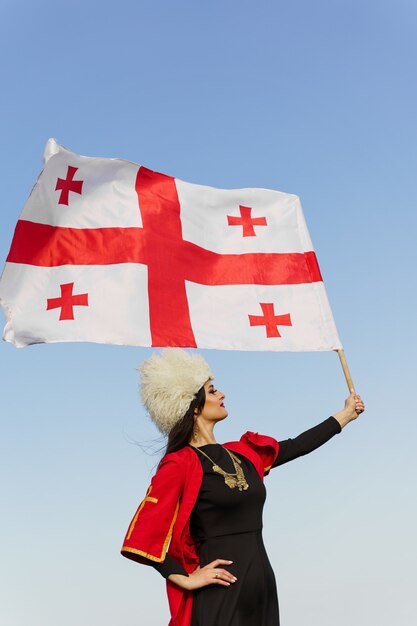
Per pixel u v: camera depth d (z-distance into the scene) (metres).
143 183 7.14
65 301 6.58
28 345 6.42
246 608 5.30
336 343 6.98
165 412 5.63
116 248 6.85
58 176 6.91
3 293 6.53
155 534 5.32
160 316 6.72
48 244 6.74
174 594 5.32
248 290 7.09
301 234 7.41
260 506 5.53
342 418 6.25
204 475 5.48
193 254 7.08
